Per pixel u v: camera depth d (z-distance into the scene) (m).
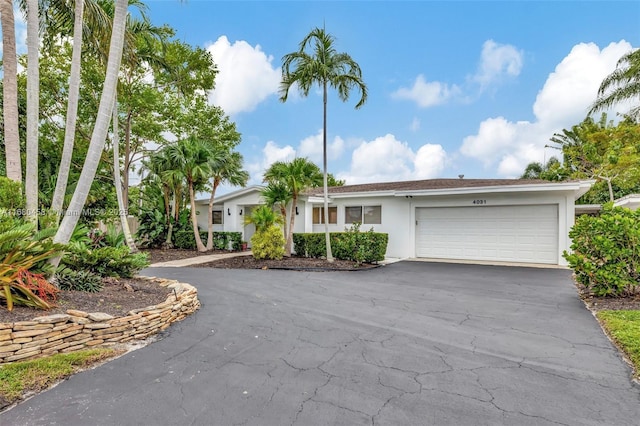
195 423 2.58
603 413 2.72
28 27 6.01
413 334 4.70
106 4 10.48
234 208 17.97
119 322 4.37
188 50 18.22
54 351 3.84
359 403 2.88
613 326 4.73
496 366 3.63
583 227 6.71
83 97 16.00
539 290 7.68
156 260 13.80
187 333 4.75
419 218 14.28
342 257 13.06
